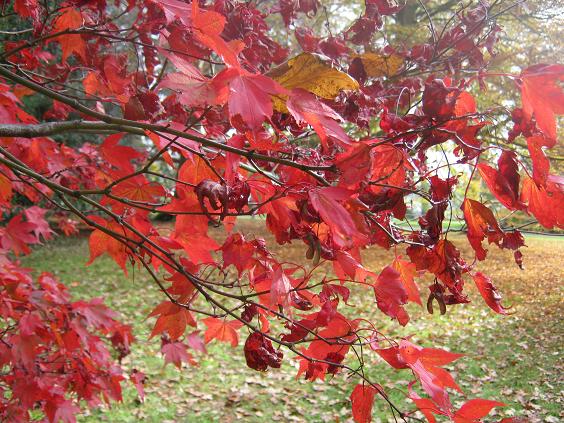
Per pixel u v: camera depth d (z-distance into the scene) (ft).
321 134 1.25
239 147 1.52
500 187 1.43
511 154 1.40
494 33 2.66
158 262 2.23
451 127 1.47
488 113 1.41
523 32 5.99
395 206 1.61
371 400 1.70
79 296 11.83
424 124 1.46
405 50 2.89
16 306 2.93
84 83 2.29
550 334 9.53
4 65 2.40
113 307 11.19
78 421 6.17
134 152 1.99
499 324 10.27
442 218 1.54
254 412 6.68
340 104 1.75
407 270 1.96
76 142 14.20
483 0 2.76
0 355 2.73
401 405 6.64
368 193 1.61
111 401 6.69
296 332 1.77
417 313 11.14
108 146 1.98
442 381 1.63
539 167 1.34
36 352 2.96
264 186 1.62
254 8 2.52
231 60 1.18
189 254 2.08
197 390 7.30
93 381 3.19
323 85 1.37
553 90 1.22
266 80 1.18
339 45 2.16
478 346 9.02
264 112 1.15
